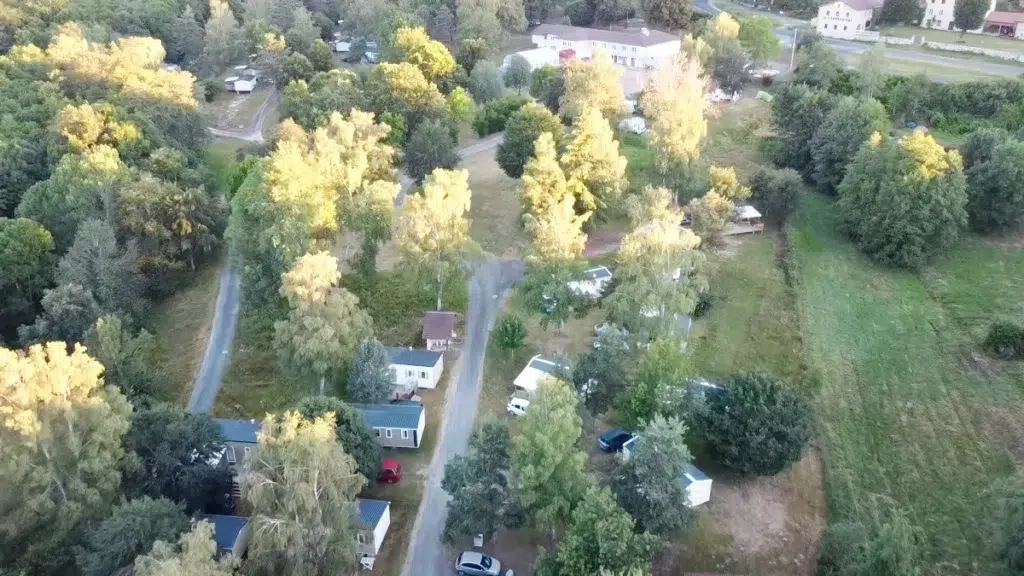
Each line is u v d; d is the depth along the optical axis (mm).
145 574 40531
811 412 68188
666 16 187875
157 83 118500
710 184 101312
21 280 87312
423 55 139250
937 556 56375
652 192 84375
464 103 130375
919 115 136375
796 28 179000
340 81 122250
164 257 93500
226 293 94562
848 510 60156
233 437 64125
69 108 104375
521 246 97375
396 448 66625
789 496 62312
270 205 80625
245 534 54844
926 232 93188
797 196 104625
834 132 113688
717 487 62812
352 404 67875
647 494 52125
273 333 82312
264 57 155000
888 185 94812
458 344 80875
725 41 150000
